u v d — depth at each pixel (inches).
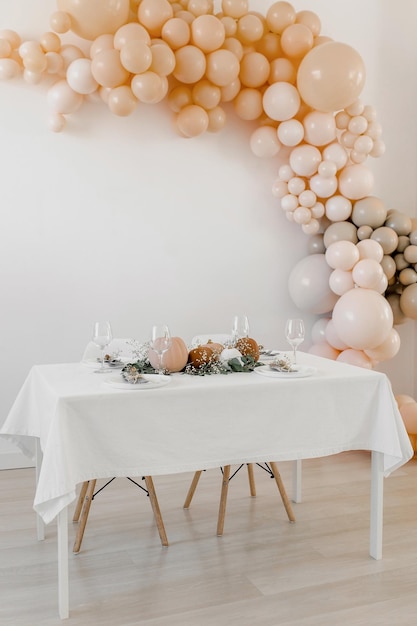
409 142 188.4
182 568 97.3
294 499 126.0
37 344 151.9
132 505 124.3
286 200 161.3
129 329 160.2
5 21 144.7
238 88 152.6
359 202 159.6
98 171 155.0
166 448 88.9
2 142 146.1
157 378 94.5
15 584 92.1
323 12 175.2
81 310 155.3
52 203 151.3
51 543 106.7
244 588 91.1
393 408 98.9
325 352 165.2
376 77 182.7
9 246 148.4
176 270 164.2
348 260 150.7
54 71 141.6
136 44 129.9
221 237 168.4
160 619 82.9
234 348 107.7
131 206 158.7
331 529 112.5
